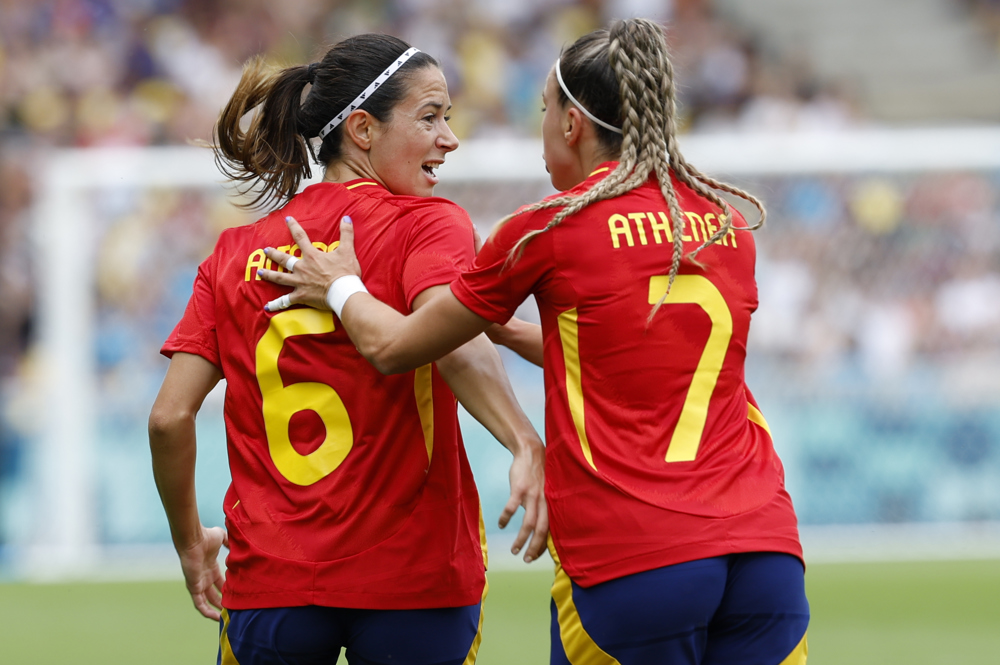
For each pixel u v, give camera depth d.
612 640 7.67
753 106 46.12
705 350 7.99
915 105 50.91
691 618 7.54
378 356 8.04
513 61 45.94
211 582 9.74
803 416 28.73
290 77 9.18
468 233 8.71
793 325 29.77
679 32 47.56
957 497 28.34
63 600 22.45
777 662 7.76
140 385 27.91
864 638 18.28
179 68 44.28
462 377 8.47
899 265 30.48
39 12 44.31
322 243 8.65
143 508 27.16
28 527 27.02
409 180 9.01
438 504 8.45
